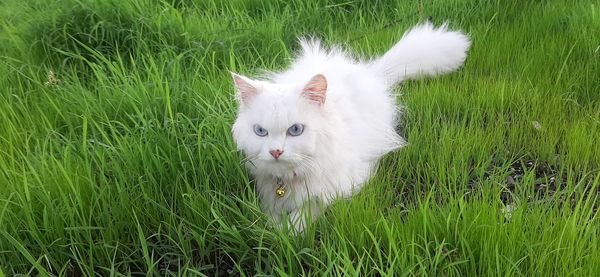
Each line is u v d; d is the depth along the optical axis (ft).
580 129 3.11
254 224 2.58
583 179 2.76
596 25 3.79
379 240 2.42
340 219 2.58
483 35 3.93
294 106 2.51
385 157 3.10
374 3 4.56
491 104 3.42
